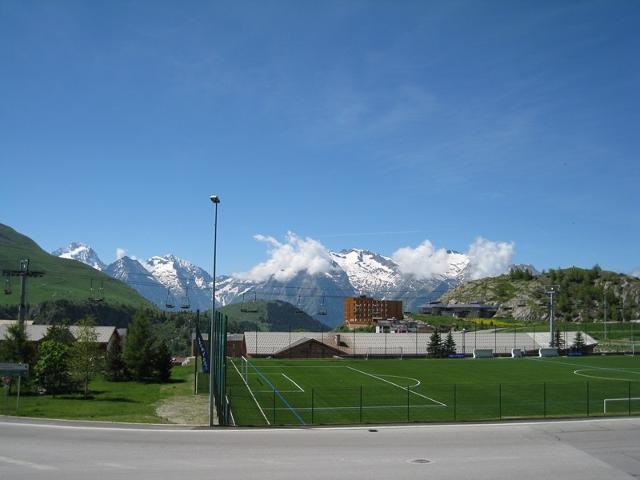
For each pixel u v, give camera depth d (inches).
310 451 1251.8
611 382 3356.3
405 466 1130.0
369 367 4232.3
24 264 3105.3
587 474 1086.4
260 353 5378.9
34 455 1184.8
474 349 5570.9
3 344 2888.8
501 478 1053.8
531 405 2428.6
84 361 2738.7
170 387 3085.6
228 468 1097.4
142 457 1175.6
